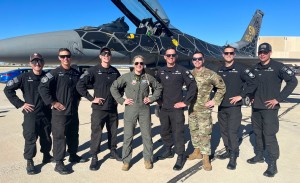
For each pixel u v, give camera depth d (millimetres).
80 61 7938
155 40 8648
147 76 3742
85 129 6145
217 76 3736
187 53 9383
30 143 3600
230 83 3818
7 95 3529
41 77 3697
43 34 7461
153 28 8789
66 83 3635
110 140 4254
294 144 5016
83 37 7676
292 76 3385
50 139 3973
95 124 3854
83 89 3746
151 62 8805
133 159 4207
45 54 7191
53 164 3990
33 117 3605
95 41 7727
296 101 11594
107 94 3877
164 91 3875
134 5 8086
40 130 3830
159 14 8539
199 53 3811
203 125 3809
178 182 3342
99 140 3879
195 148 4180
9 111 8539
